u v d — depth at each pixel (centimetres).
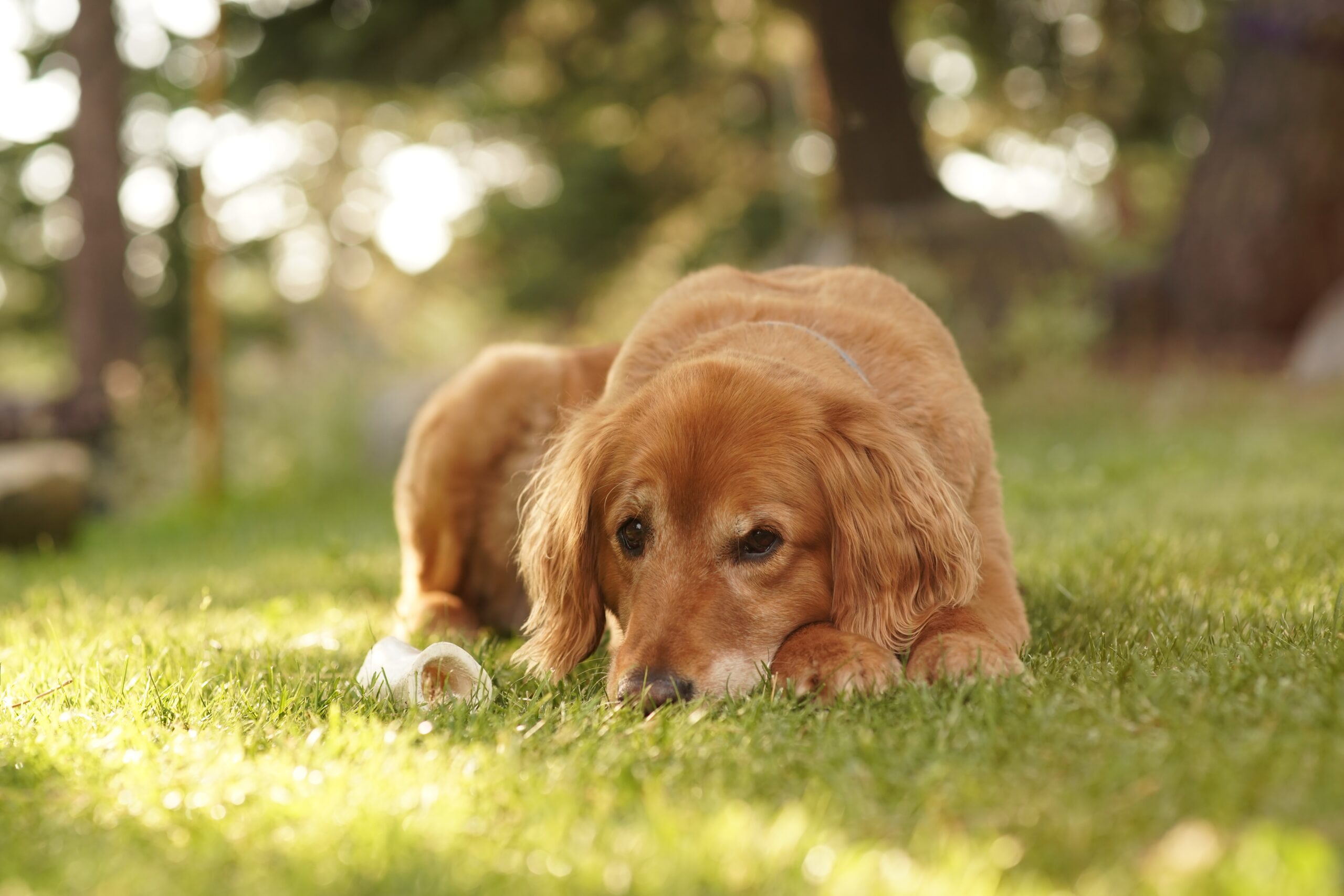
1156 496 662
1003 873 175
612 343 495
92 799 227
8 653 389
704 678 289
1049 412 1138
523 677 337
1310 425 916
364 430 1307
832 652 291
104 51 1328
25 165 2061
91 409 1279
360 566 630
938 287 1252
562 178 2412
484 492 464
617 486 323
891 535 309
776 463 306
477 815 210
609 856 184
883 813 202
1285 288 1292
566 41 1577
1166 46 1730
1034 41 1709
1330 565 417
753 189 2527
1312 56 1248
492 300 2719
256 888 179
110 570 718
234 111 1404
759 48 1744
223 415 1340
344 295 3516
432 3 1295
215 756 250
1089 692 257
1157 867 168
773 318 376
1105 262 1605
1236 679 255
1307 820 180
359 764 242
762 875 174
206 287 1127
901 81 1411
